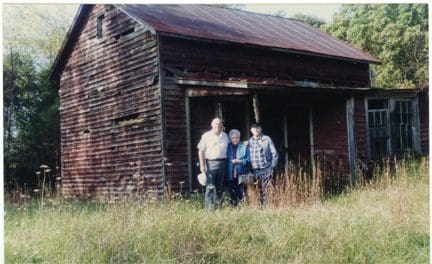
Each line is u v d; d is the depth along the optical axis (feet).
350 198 36.42
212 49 52.19
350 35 93.71
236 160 33.94
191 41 50.75
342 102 55.98
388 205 29.94
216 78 51.70
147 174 49.26
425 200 30.76
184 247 22.94
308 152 57.47
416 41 89.10
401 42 89.10
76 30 60.64
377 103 61.00
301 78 59.62
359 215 27.89
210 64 51.78
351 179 46.68
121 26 53.98
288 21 74.59
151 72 49.26
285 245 23.57
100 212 29.43
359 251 23.20
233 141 34.47
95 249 22.85
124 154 52.65
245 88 44.09
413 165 47.85
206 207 32.91
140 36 51.08
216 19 60.59
